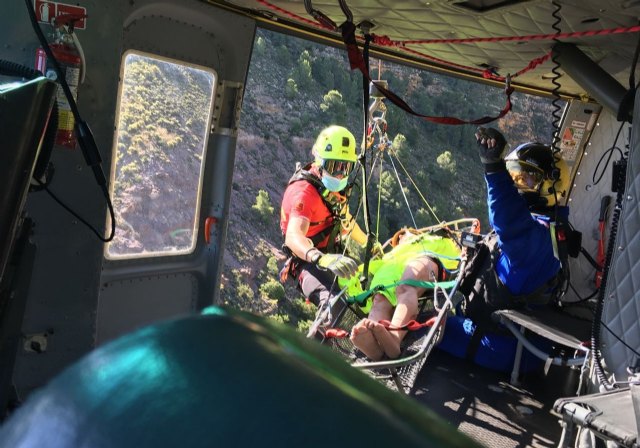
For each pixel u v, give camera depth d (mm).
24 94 1572
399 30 4031
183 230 4082
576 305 4613
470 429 3242
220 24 3855
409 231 4668
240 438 363
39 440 409
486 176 3648
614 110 3566
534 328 3459
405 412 380
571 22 3324
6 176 1562
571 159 5953
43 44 2607
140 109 3643
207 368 409
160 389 402
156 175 3822
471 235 4059
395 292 3836
